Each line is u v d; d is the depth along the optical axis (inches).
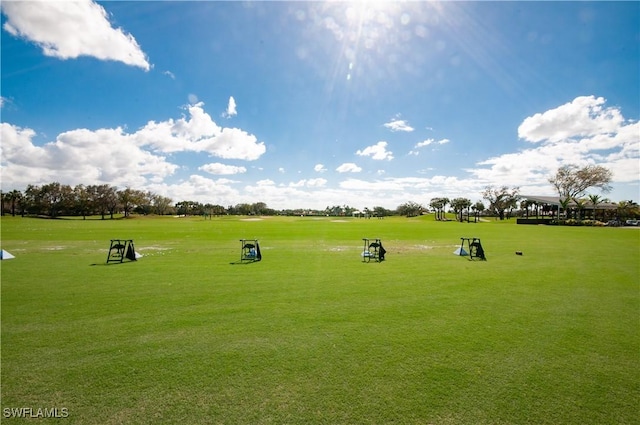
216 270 450.0
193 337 209.6
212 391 146.4
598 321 239.3
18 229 1421.0
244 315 254.1
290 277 402.0
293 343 199.9
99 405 136.1
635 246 745.6
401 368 167.8
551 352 187.0
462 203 3110.2
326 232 1312.7
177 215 4891.7
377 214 4854.8
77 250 672.4
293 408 133.7
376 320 242.2
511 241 885.2
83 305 281.0
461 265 492.4
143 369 166.6
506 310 266.8
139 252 652.7
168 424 123.8
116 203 3932.1
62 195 3875.5
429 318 246.8
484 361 175.8
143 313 259.0
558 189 2388.0
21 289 338.6
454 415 129.3
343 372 163.5
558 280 382.9
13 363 173.2
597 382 154.7
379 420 126.3
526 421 126.3
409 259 557.9
